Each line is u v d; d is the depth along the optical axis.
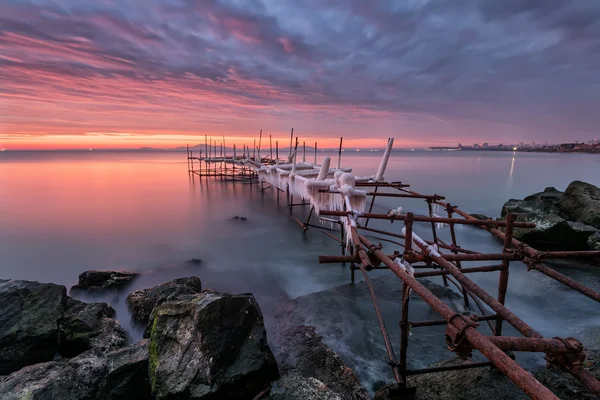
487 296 4.16
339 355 7.12
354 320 8.63
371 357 7.05
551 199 19.41
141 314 8.57
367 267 4.75
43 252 15.90
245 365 5.59
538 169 67.44
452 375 5.77
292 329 8.34
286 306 9.79
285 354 7.23
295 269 13.34
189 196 33.69
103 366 5.81
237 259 14.73
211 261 14.49
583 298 10.12
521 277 11.95
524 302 10.05
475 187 39.34
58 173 59.09
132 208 26.89
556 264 12.87
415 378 5.98
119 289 11.04
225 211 26.00
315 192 13.12
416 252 5.35
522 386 2.36
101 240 17.84
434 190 36.94
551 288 10.91
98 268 13.97
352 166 76.44
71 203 28.64
